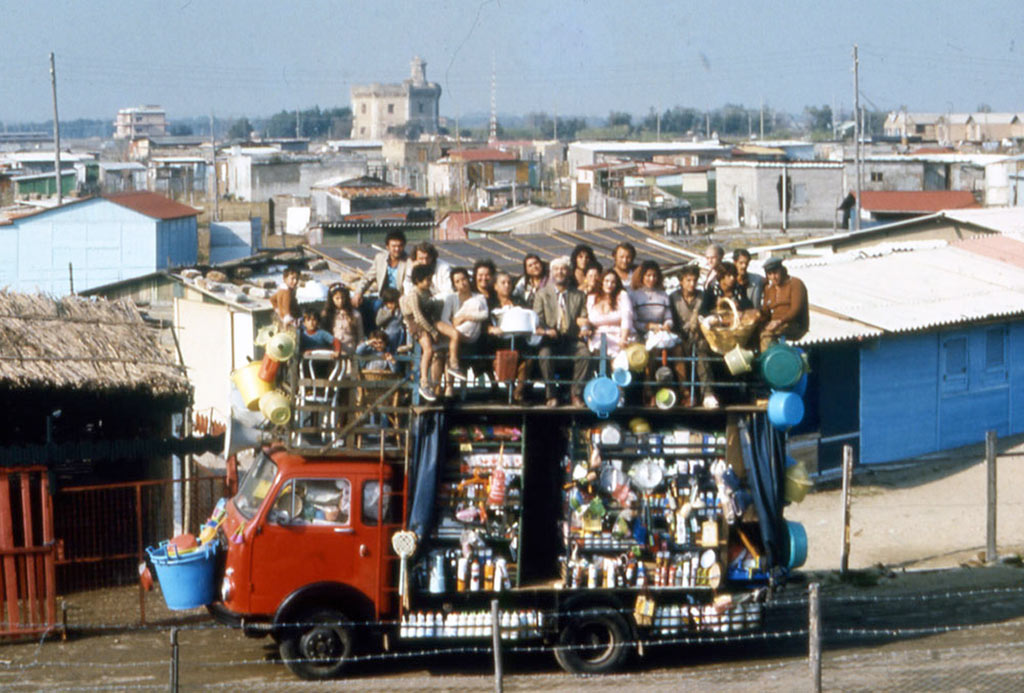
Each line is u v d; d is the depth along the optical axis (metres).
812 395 24.17
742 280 15.20
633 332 13.96
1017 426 28.05
